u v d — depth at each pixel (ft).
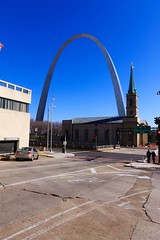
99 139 326.65
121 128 311.88
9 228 20.44
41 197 32.09
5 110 102.32
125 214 26.22
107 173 64.54
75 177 53.52
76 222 22.77
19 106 111.96
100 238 19.07
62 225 21.74
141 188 43.11
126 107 347.77
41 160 97.55
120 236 19.66
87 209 27.53
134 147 294.46
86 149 210.59
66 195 34.17
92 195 35.24
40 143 255.09
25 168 65.05
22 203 28.53
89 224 22.36
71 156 132.57
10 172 55.21
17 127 109.40
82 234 19.77
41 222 22.26
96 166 83.30
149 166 89.10
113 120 326.03
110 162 104.12
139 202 32.17
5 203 28.19
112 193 37.50
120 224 22.74
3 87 100.78
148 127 172.45
